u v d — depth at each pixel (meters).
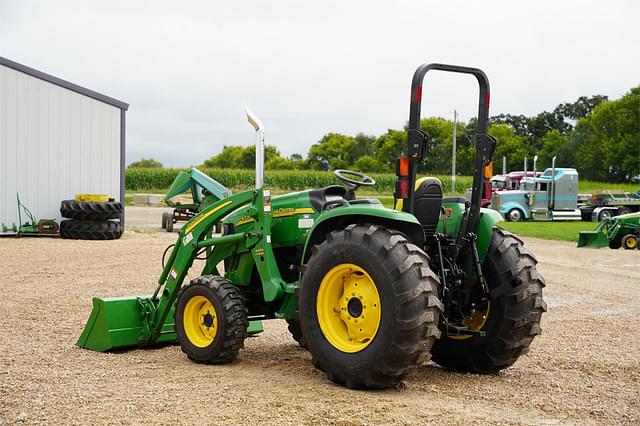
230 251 6.77
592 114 85.31
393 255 5.11
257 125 6.36
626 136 77.88
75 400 5.05
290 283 6.49
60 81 19.94
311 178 56.91
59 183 20.09
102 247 17.05
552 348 7.31
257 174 6.37
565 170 32.31
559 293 11.52
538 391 5.54
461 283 5.81
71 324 8.15
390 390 5.39
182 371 6.03
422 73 5.47
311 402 5.01
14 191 19.33
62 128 20.09
